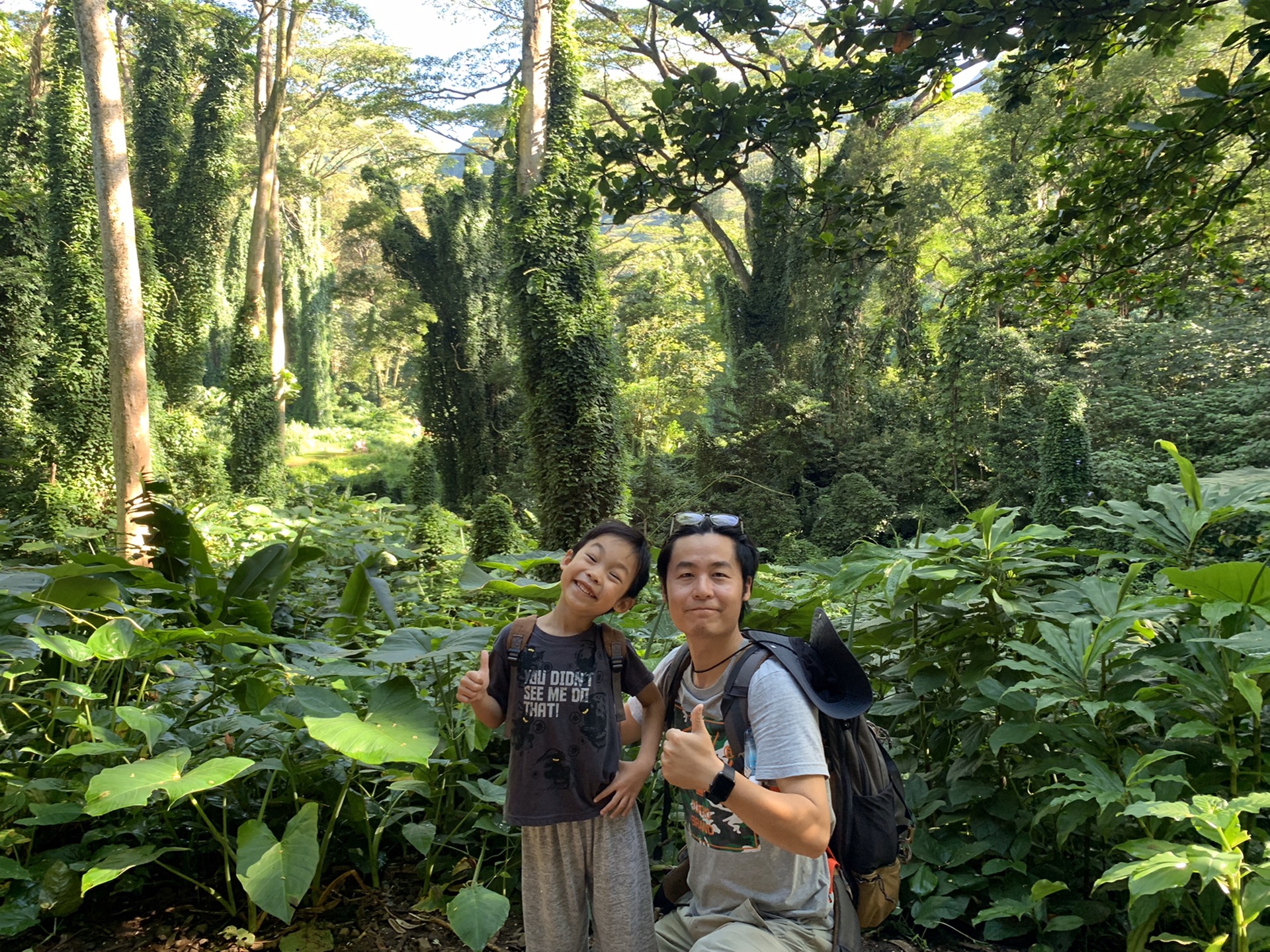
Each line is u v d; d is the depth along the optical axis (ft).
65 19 68.90
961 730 9.01
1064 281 22.72
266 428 90.94
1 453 60.54
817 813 4.87
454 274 108.88
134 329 45.78
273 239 101.45
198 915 7.78
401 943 7.54
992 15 16.44
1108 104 76.13
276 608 13.88
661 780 9.09
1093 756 7.22
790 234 91.97
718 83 18.43
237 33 92.27
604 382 60.03
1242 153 51.78
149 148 89.76
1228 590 7.11
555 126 61.77
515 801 6.07
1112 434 60.49
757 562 5.87
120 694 9.93
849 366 89.66
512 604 12.16
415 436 173.06
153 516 13.56
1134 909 6.20
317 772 8.61
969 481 73.00
